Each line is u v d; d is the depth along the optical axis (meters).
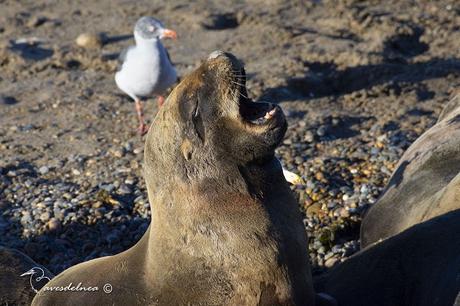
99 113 44.84
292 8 58.59
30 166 38.75
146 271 21.66
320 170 35.62
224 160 20.55
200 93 20.66
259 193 20.62
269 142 20.14
